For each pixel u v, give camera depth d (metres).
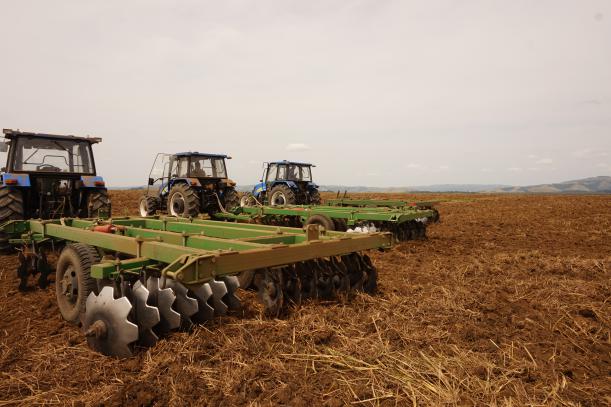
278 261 2.85
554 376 2.37
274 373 2.36
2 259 5.61
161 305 2.76
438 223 11.25
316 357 2.56
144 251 2.91
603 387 2.25
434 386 2.22
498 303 3.71
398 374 2.36
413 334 2.94
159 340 2.68
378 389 2.21
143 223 5.09
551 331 3.06
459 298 3.80
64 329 3.16
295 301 3.38
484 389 2.19
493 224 11.23
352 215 7.25
